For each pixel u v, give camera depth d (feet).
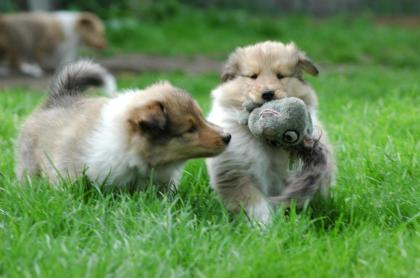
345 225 27.78
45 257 22.76
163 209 26.86
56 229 25.66
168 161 28.45
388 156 33.65
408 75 75.97
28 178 30.25
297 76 30.53
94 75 35.29
